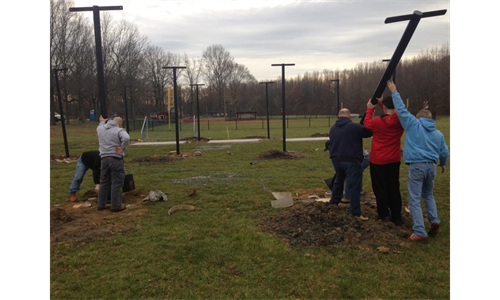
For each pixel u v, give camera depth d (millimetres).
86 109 63688
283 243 4480
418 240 4469
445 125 28781
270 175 9250
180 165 11500
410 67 61656
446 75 54812
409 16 4387
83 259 4156
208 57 88375
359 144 5070
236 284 3523
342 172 5238
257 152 14398
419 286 3418
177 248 4426
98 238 4816
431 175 4527
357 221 4781
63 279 3684
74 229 5117
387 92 45656
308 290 3389
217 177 9172
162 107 69812
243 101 87125
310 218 4961
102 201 6211
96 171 6875
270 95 87250
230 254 4199
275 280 3584
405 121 4543
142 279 3666
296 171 9797
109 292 3432
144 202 6715
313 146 16047
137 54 50656
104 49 45719
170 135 26922
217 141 19906
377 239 4449
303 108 86688
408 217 5465
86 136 27812
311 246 4352
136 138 24406
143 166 11438
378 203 5078
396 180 4977
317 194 7090
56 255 4266
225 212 5945
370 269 3781
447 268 3758
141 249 4418
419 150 4461
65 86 41156
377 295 3297
